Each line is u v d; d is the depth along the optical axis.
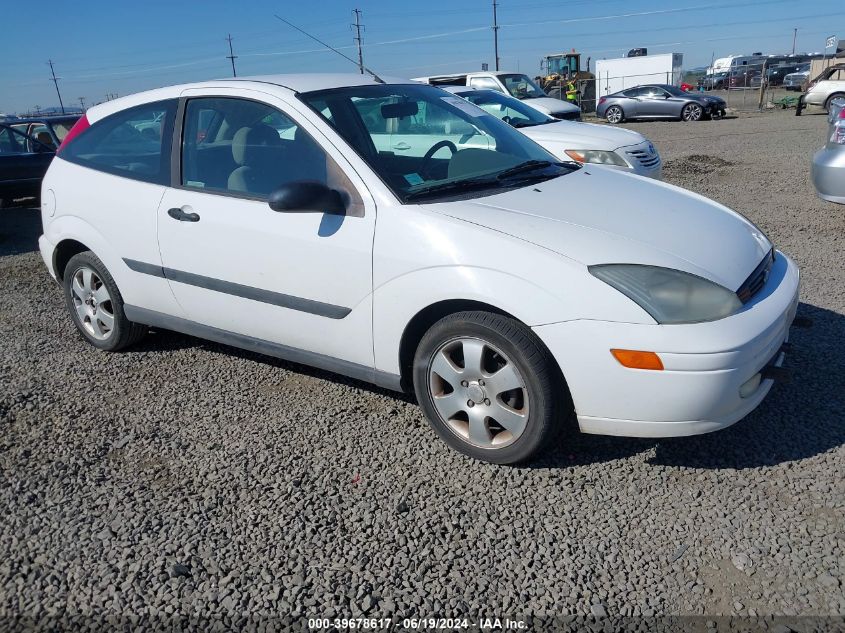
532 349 3.03
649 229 3.24
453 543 2.83
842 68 22.39
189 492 3.24
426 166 3.66
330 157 3.54
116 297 4.59
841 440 3.36
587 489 3.13
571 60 38.00
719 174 10.88
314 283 3.56
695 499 3.02
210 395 4.19
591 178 3.96
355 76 4.24
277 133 3.75
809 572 2.58
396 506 3.07
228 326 4.05
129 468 3.46
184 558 2.80
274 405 4.03
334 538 2.89
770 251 3.58
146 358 4.77
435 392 3.39
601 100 25.58
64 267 5.00
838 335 4.49
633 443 3.45
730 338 2.85
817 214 7.82
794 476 3.12
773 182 9.92
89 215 4.50
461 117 4.29
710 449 3.37
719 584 2.55
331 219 3.48
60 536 2.96
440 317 3.36
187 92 4.18
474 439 3.33
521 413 3.15
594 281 2.93
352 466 3.39
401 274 3.26
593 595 2.54
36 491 3.28
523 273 3.01
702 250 3.16
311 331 3.68
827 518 2.85
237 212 3.78
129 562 2.80
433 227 3.21
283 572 2.71
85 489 3.29
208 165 3.99
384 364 3.49
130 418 3.95
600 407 2.99
